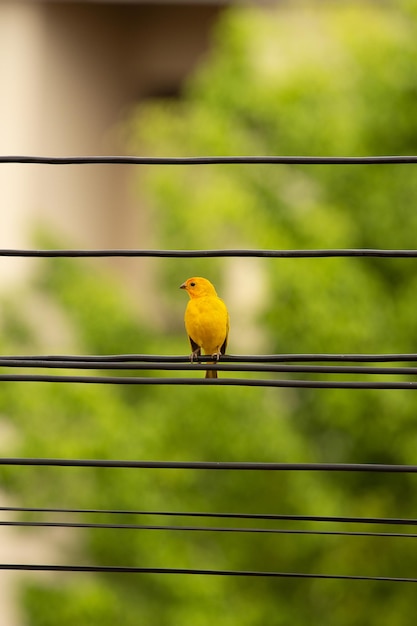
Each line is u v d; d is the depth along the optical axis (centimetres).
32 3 2362
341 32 1766
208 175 1761
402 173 1642
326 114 1692
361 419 1592
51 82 2402
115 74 2581
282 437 1619
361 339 1570
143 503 1608
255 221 1652
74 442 1614
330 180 1681
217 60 1900
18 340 1897
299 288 1564
